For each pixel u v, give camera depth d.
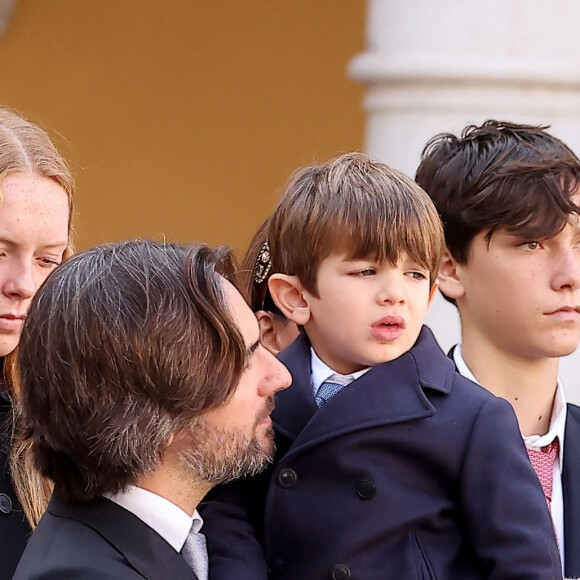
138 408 8.13
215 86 34.31
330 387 9.54
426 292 9.27
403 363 9.34
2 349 9.48
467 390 9.30
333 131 33.81
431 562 8.90
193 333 8.20
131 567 8.13
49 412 8.22
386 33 18.47
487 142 10.20
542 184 9.69
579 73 17.84
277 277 9.48
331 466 9.15
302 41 33.81
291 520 9.14
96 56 34.22
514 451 8.99
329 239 9.06
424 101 18.20
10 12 33.22
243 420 8.54
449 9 18.06
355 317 9.12
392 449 9.11
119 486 8.27
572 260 9.79
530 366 10.16
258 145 34.25
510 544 8.77
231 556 9.14
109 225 34.62
